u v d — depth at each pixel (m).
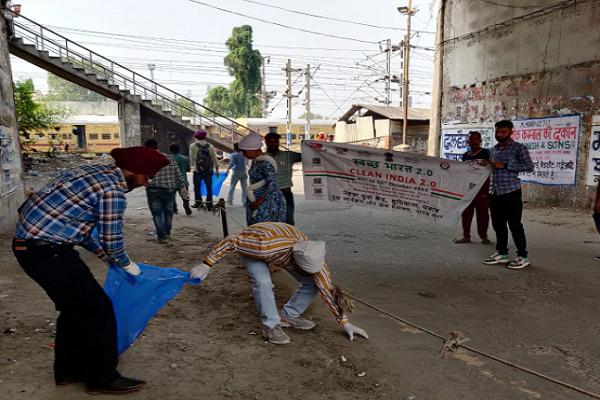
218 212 10.17
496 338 3.83
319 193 6.03
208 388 2.97
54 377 2.96
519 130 12.15
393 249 6.84
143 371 3.15
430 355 3.51
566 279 5.40
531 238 7.67
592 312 4.40
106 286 3.12
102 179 2.70
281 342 3.60
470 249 6.89
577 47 10.50
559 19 10.88
